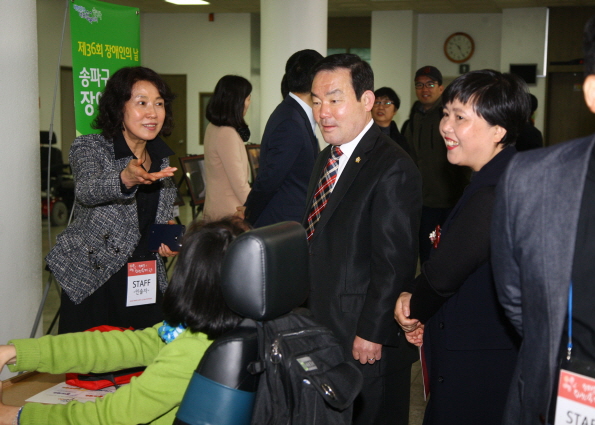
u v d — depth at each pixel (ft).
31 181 9.39
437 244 6.34
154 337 5.15
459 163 5.70
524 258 3.61
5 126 8.86
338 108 6.50
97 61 10.56
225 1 35.88
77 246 7.44
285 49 19.56
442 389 5.70
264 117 20.24
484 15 37.63
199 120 41.34
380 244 6.20
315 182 7.35
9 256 9.02
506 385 5.55
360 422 6.43
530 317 3.62
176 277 4.05
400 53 37.32
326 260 6.50
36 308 9.65
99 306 7.63
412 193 6.31
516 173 3.71
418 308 5.71
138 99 7.39
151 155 8.09
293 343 3.80
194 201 15.75
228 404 3.63
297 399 3.64
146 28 41.14
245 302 3.54
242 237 3.58
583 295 3.39
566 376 3.40
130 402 4.11
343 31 40.45
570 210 3.40
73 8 10.20
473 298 5.55
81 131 10.39
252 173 17.57
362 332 6.20
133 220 7.61
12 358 4.68
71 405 4.23
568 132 36.99
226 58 40.45
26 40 9.18
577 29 35.55
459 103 5.50
